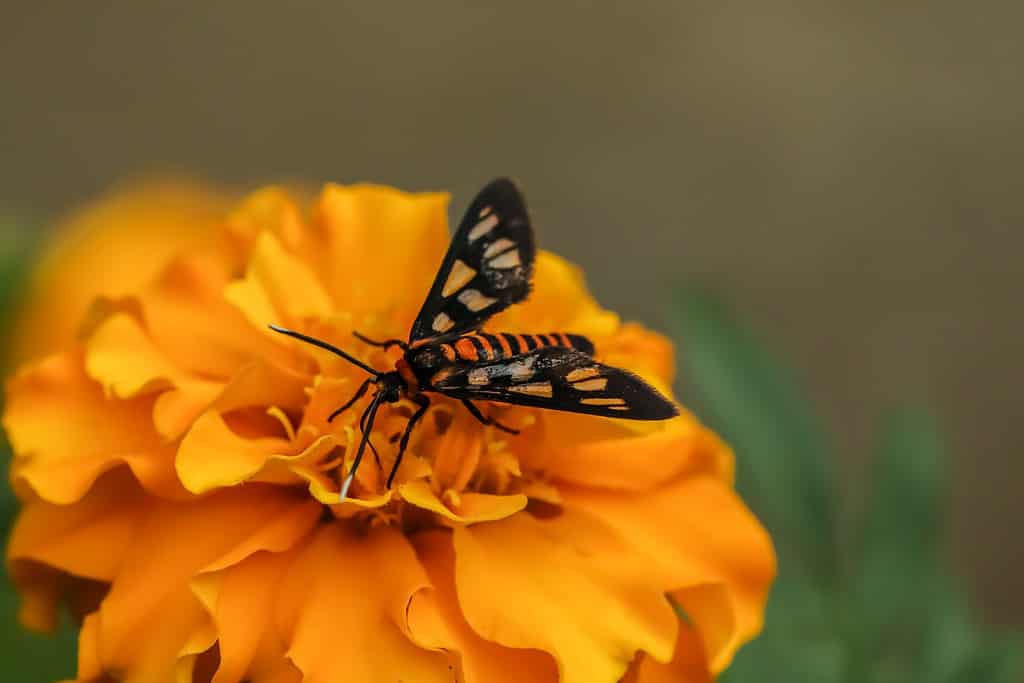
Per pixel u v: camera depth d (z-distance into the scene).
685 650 0.19
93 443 0.19
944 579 0.22
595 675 0.18
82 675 0.18
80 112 0.45
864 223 0.46
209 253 0.20
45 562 0.19
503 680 0.18
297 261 0.20
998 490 0.42
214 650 0.18
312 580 0.18
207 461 0.18
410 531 0.19
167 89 0.46
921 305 0.45
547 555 0.19
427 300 0.19
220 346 0.19
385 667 0.18
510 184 0.19
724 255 0.45
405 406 0.19
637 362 0.20
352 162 0.46
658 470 0.19
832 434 0.43
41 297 0.20
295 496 0.19
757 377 0.22
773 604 0.21
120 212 0.21
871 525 0.22
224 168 0.45
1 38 0.46
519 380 0.19
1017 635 0.21
